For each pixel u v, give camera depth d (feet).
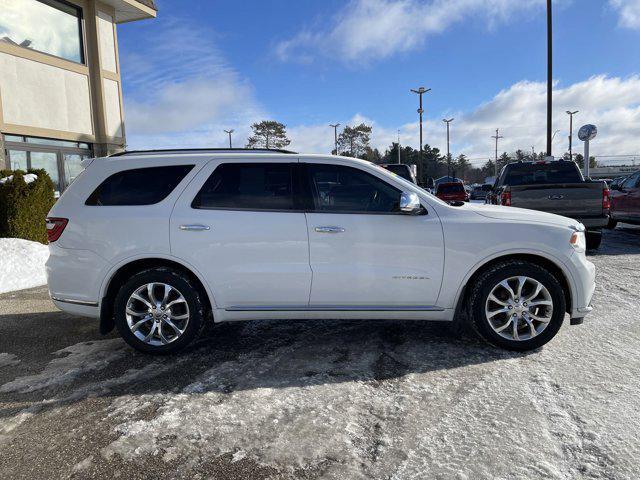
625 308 16.78
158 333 13.12
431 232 12.85
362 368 12.10
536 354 12.76
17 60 38.06
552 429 9.02
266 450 8.57
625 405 9.86
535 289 12.89
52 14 41.60
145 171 13.39
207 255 12.85
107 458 8.46
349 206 13.12
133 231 12.88
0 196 27.17
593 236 29.22
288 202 13.07
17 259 23.90
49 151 41.50
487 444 8.59
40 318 17.42
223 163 13.35
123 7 47.73
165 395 10.85
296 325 15.85
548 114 68.95
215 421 9.62
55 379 11.87
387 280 12.88
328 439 8.87
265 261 12.89
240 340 14.43
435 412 9.77
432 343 13.82
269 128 221.46
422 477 7.72
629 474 7.67
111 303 13.53
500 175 35.27
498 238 12.80
